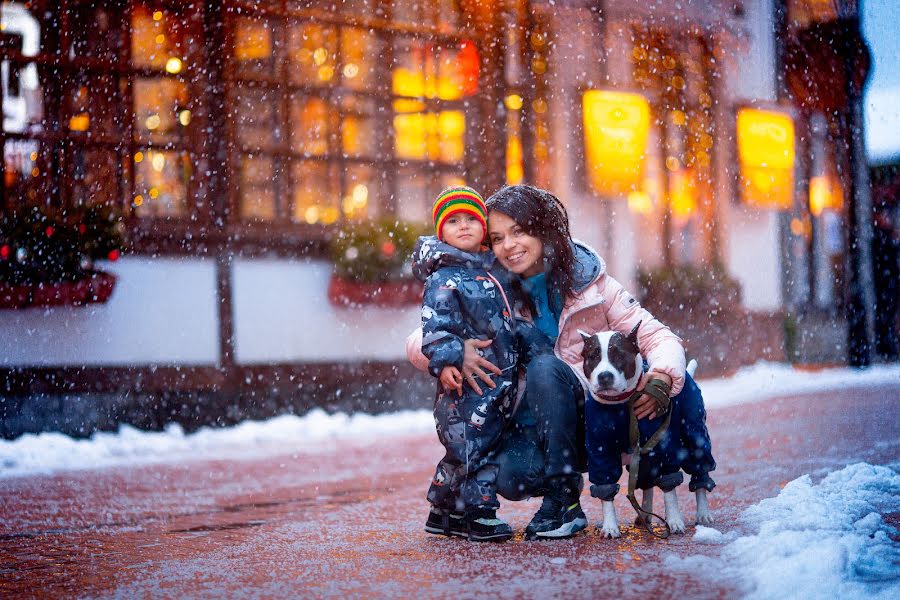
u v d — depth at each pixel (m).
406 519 3.96
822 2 12.73
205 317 8.41
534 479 3.22
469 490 3.19
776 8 12.75
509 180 10.26
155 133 8.29
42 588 2.86
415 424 8.82
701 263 12.37
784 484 4.26
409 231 9.04
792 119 13.02
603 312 3.24
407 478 5.51
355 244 8.84
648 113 11.59
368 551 3.18
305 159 8.85
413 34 9.39
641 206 11.68
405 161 9.35
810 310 13.56
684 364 3.00
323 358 8.93
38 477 5.97
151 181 8.27
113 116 8.09
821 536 2.71
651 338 3.16
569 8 10.70
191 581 2.85
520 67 10.31
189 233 8.32
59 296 7.70
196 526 4.05
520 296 3.31
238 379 8.51
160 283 8.23
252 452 7.17
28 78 7.86
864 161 13.59
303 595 2.55
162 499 4.96
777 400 9.18
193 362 8.36
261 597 2.56
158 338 8.21
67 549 3.57
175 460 6.77
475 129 9.79
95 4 8.03
